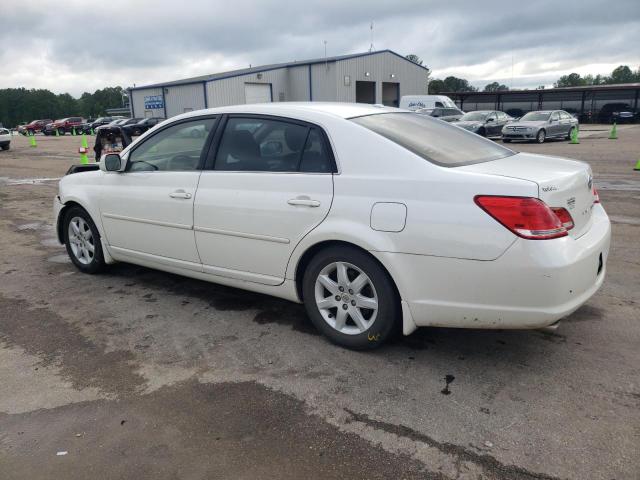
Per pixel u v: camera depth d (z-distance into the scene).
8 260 5.91
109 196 4.78
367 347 3.50
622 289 4.50
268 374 3.30
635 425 2.68
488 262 2.91
